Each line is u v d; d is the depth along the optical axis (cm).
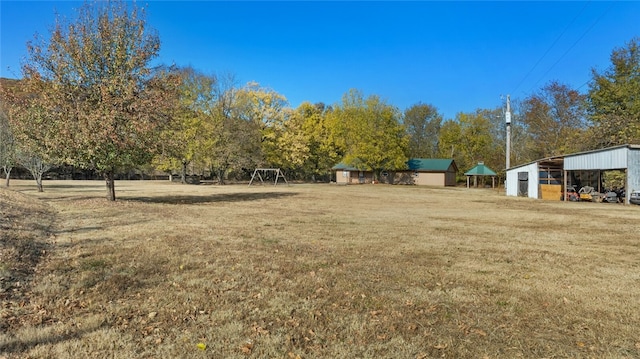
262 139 4519
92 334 331
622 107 2977
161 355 299
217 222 1028
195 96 3775
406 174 5425
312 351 312
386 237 848
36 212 1066
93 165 1420
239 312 388
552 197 2402
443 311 404
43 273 503
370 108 4769
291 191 2988
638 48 2931
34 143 1366
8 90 1356
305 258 621
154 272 520
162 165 3919
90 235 775
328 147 5356
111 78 1366
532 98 3800
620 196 2100
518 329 361
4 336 320
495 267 589
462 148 5519
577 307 420
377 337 339
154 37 1473
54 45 1338
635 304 431
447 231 956
